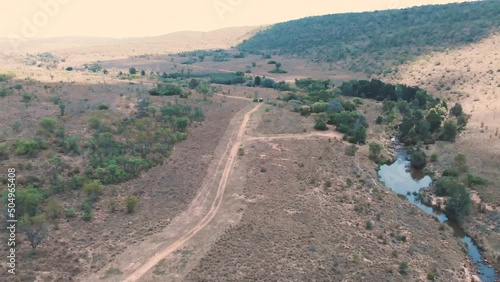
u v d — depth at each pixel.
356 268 52.22
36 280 44.75
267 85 189.50
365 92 163.50
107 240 54.44
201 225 59.59
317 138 105.88
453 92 148.38
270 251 53.41
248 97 157.12
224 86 187.62
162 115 113.00
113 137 93.75
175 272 47.94
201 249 52.94
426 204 76.25
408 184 85.44
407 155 102.38
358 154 98.25
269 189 73.38
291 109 136.50
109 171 73.56
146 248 52.91
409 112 132.00
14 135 88.25
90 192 66.25
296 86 187.00
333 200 71.88
